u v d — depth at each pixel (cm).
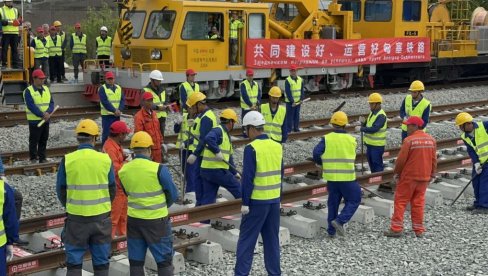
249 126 740
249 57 2073
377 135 1177
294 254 861
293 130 1650
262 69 2119
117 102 1334
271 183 738
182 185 1062
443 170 1284
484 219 1032
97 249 684
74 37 2311
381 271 799
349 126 1695
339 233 936
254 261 841
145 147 685
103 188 677
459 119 1072
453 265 820
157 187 682
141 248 692
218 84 2041
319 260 838
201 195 1017
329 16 2436
